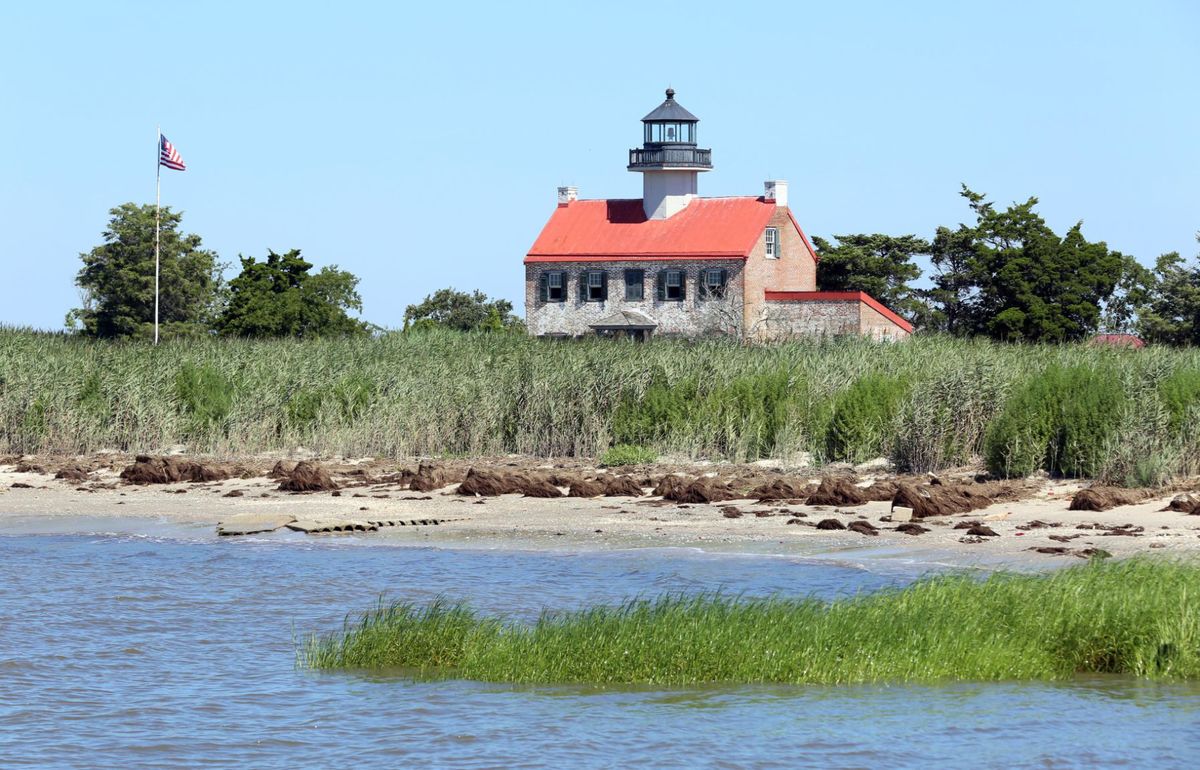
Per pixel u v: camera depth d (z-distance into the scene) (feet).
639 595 170.30
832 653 152.46
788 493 264.31
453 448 334.65
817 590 187.21
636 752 132.36
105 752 136.98
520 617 178.91
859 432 297.53
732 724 138.72
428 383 343.26
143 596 201.46
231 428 342.44
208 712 148.36
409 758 132.87
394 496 282.36
